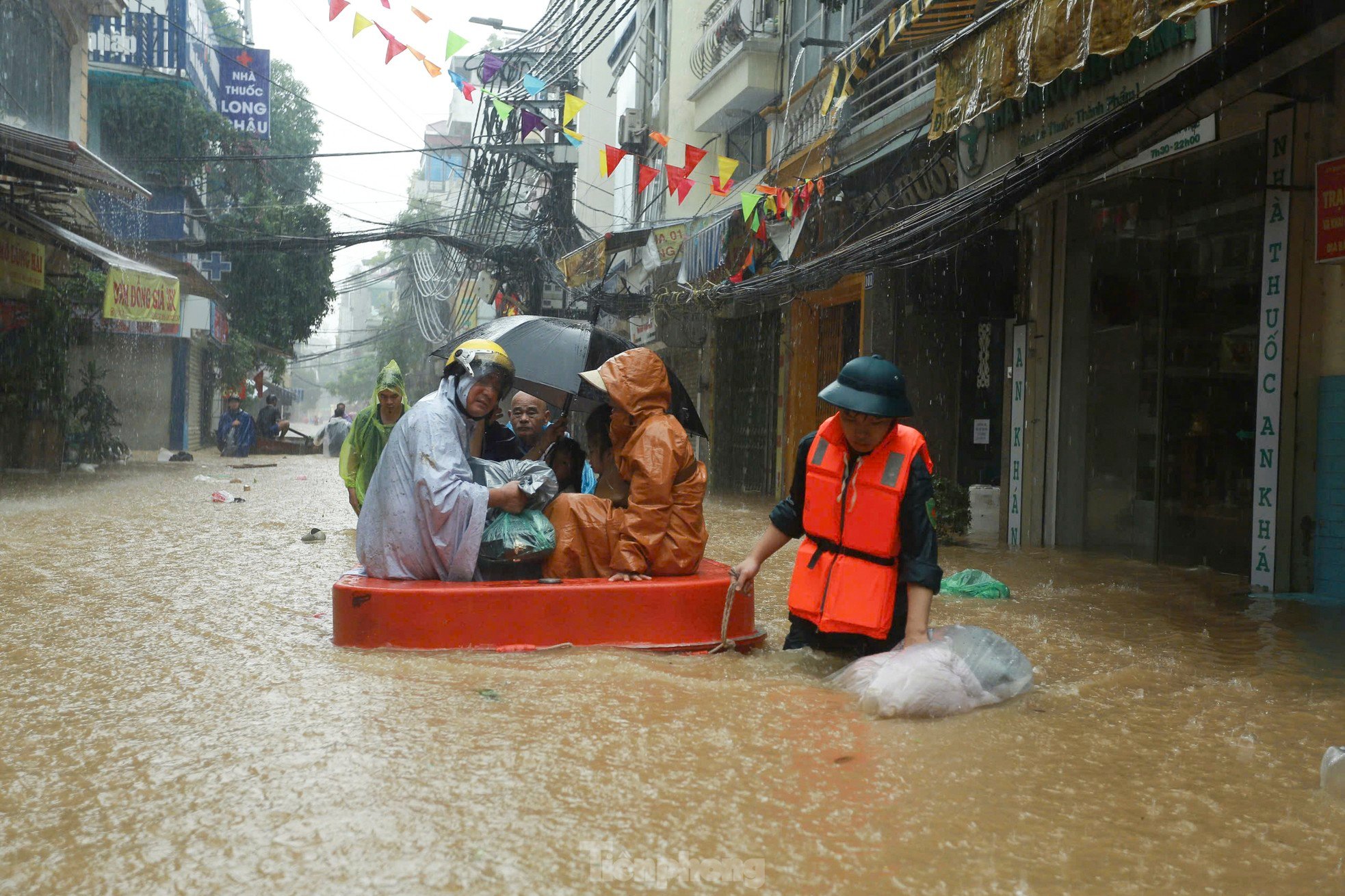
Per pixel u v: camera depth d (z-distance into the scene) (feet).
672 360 78.89
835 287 52.54
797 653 15.96
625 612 16.03
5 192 47.88
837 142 45.70
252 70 91.97
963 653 14.02
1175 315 31.01
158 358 103.35
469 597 15.52
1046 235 35.91
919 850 8.58
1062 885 8.01
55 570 25.17
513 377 17.39
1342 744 12.09
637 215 84.99
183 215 91.15
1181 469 30.71
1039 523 36.19
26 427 61.87
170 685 13.48
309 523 39.04
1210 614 22.29
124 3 69.41
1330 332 25.09
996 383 43.62
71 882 7.67
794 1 55.42
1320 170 24.82
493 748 10.80
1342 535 24.75
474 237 89.92
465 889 7.63
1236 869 8.41
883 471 15.20
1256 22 21.47
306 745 10.84
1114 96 28.02
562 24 58.75
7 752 10.64
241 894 7.51
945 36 32.30
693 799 9.53
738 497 61.26
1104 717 13.17
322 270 113.19
